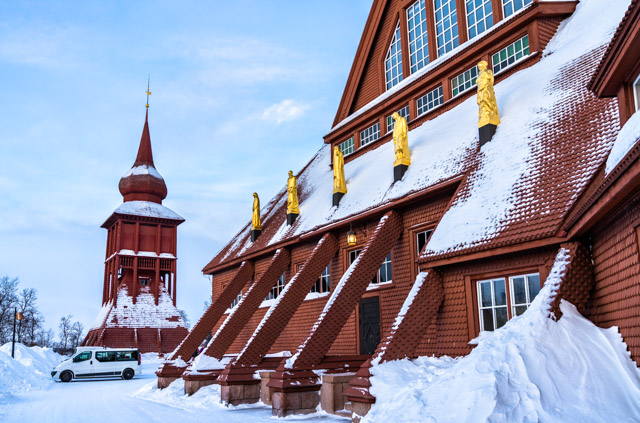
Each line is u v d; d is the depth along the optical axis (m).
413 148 17.09
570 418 6.62
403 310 11.53
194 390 17.20
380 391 10.02
